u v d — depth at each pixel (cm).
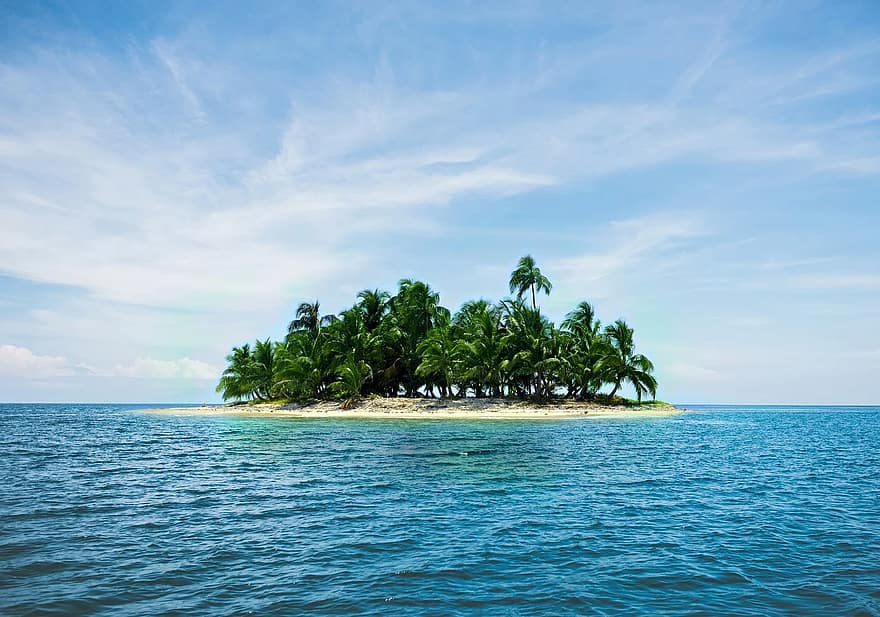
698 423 5981
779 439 4062
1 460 2617
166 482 1952
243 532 1249
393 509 1498
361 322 7112
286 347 7644
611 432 4303
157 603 837
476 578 959
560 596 880
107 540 1176
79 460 2614
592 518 1407
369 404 6681
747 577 974
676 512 1491
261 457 2678
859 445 3616
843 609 836
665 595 890
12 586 896
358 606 831
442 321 7188
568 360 6762
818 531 1295
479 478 2039
